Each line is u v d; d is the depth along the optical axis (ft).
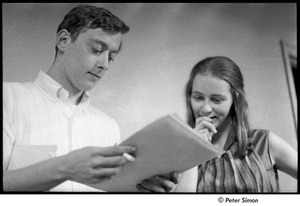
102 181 4.22
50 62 5.46
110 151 3.91
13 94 5.25
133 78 5.59
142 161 4.03
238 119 5.56
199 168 5.36
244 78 5.67
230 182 5.33
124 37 5.65
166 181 4.30
